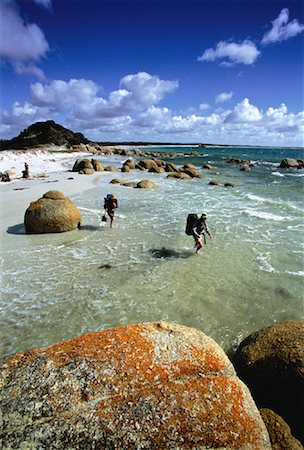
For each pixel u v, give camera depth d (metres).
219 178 29.55
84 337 2.91
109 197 12.15
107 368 2.51
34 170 34.06
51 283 7.55
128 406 2.28
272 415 3.33
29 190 20.22
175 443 2.18
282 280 7.70
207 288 7.28
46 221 11.19
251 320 6.07
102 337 2.88
